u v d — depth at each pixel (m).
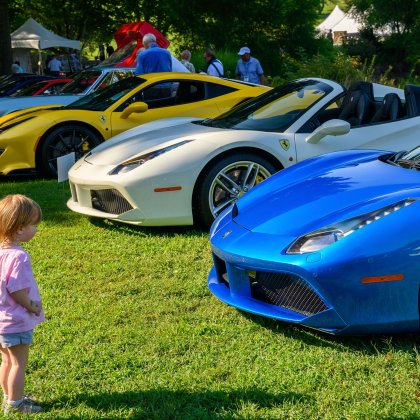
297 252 3.34
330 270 3.20
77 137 8.66
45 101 10.71
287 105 6.22
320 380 3.06
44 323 3.90
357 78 15.39
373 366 3.17
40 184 8.12
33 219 2.73
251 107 6.46
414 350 3.29
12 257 2.68
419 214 3.24
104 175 5.68
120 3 33.03
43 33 28.77
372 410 2.77
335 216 3.45
